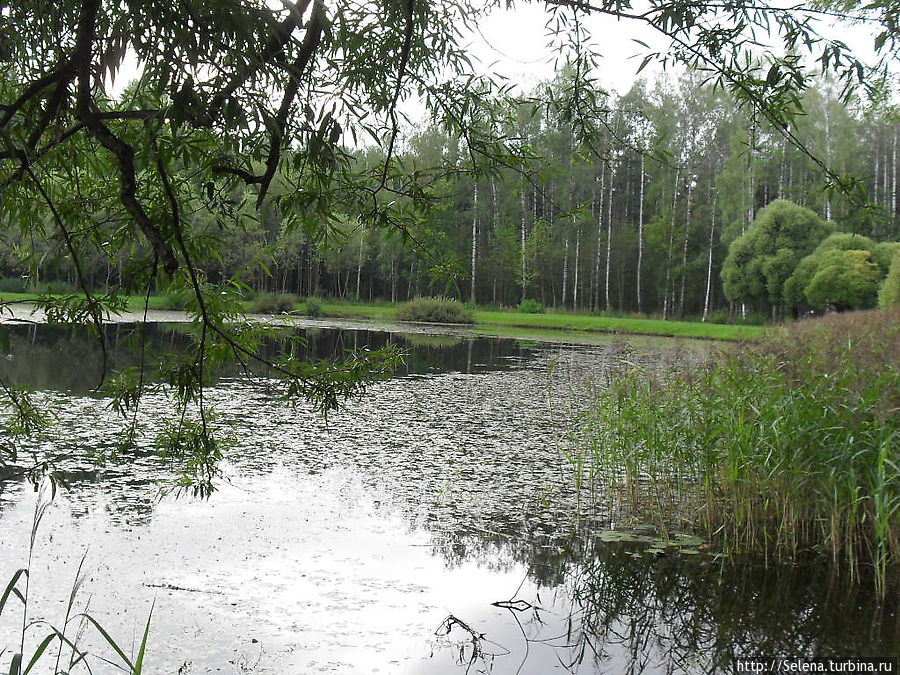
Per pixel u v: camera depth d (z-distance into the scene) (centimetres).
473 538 535
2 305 218
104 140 170
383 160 229
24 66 214
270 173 175
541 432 900
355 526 543
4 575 420
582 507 618
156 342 1636
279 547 491
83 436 723
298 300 3806
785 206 3269
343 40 200
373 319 3569
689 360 813
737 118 3484
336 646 363
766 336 1011
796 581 475
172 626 374
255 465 694
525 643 379
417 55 223
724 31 206
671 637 394
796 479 514
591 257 4334
